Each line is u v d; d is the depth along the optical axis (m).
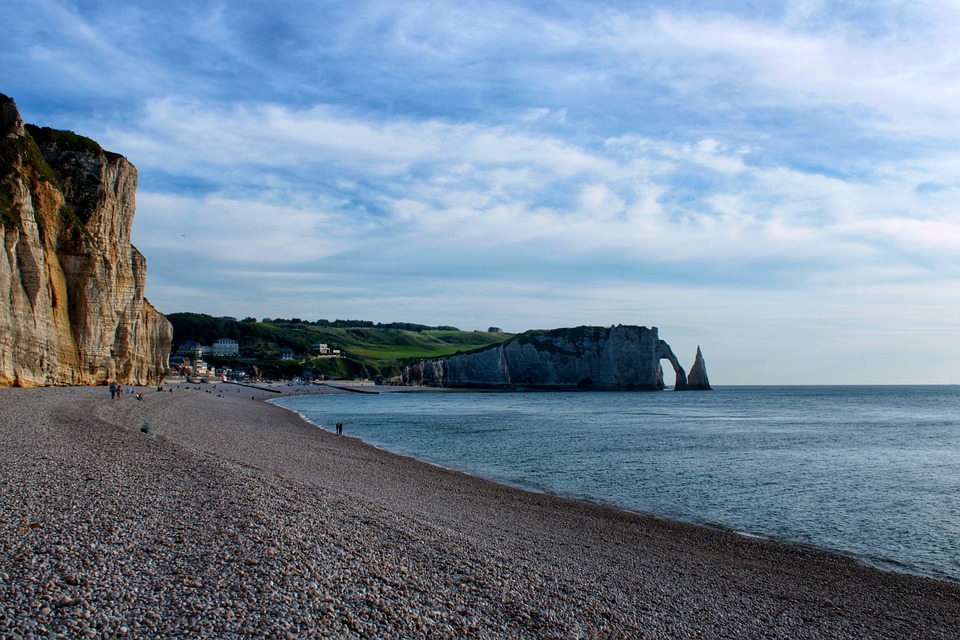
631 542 19.70
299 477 23.44
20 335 51.72
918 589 16.64
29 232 53.72
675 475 35.41
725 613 13.07
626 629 11.15
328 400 134.75
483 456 42.53
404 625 9.46
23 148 58.47
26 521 11.50
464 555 14.11
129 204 77.81
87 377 64.00
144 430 30.58
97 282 65.50
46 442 22.02
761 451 48.34
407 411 98.56
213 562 10.59
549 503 25.83
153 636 7.77
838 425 78.81
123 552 10.50
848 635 12.73
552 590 12.59
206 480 17.86
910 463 42.22
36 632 7.39
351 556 12.27
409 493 24.61
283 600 9.42
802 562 18.80
